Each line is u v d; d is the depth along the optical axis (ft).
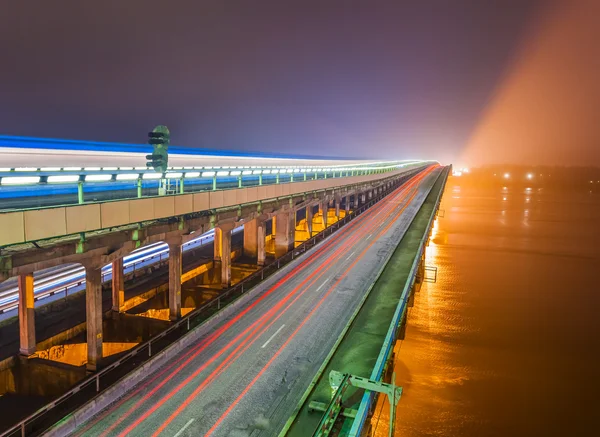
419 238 145.18
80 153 121.08
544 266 234.17
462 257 252.62
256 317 83.25
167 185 94.27
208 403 55.47
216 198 89.71
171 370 63.72
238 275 130.00
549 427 99.14
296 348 70.08
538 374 120.88
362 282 104.47
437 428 97.81
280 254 149.48
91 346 66.03
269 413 53.31
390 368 58.70
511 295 186.19
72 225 55.16
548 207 501.97
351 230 173.88
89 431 50.21
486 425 98.12
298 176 196.34
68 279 99.96
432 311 166.91
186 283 121.60
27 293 67.67
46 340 76.07
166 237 79.97
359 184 242.78
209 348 70.49
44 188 74.02
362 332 67.51
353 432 37.78
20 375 67.97
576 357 130.21
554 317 161.38
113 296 88.48
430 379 117.60
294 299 93.09
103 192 85.15
